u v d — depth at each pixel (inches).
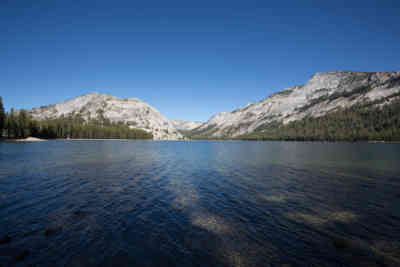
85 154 2321.6
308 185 1018.7
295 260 406.0
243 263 394.0
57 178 1095.0
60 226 538.0
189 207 697.0
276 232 522.6
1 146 3447.3
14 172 1232.2
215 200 775.1
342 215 636.1
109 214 624.7
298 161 1982.0
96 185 967.0
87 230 518.6
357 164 1756.9
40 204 699.4
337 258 415.2
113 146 4138.8
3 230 511.8
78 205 697.0
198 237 492.4
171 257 410.3
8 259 394.3
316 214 643.5
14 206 677.3
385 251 441.4
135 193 852.0
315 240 485.4
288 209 685.3
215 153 2972.4
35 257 402.9
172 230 526.6
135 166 1556.3
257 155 2640.3
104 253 420.5
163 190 906.7
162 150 3427.7
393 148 4072.3
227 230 530.9
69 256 408.2
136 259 402.0
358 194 859.4
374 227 555.5
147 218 600.7
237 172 1373.0
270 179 1152.8
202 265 386.6
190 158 2225.6
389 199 795.4
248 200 778.8
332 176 1242.6
